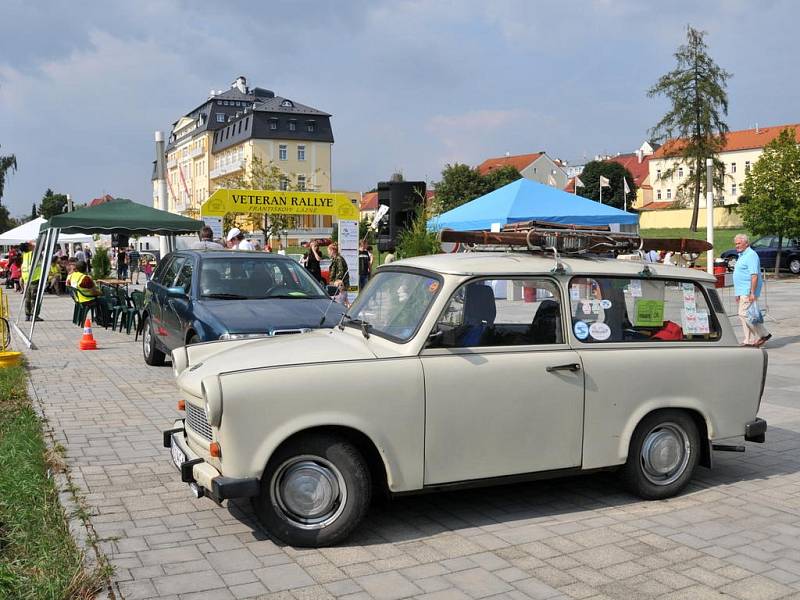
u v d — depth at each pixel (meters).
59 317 19.67
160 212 16.97
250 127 81.88
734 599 3.93
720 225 70.75
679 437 5.58
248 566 4.29
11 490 5.30
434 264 5.25
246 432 4.38
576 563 4.38
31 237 28.67
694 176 57.66
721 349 5.69
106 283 18.78
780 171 34.44
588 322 5.32
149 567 4.25
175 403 8.65
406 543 4.67
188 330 9.22
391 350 4.87
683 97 56.31
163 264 11.70
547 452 5.09
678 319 5.65
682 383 5.48
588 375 5.17
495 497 5.58
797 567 4.34
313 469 4.56
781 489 5.81
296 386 4.46
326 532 4.54
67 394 9.15
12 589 3.83
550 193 19.98
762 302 22.02
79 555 4.27
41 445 6.65
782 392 9.39
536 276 5.20
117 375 10.56
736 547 4.63
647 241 6.02
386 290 5.43
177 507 5.25
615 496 5.63
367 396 4.59
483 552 4.54
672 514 5.24
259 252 10.73
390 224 19.95
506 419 4.94
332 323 8.93
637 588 4.05
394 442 4.66
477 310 5.00
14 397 8.88
